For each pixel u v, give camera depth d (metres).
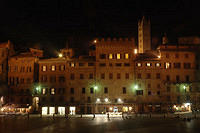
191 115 63.81
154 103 78.50
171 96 79.31
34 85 88.00
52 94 86.50
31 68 88.81
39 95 87.44
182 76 79.44
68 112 82.56
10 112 86.31
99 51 84.38
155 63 82.06
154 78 81.25
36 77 90.62
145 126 40.28
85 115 73.31
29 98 87.75
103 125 43.06
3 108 87.56
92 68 84.25
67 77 85.44
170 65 81.00
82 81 84.19
